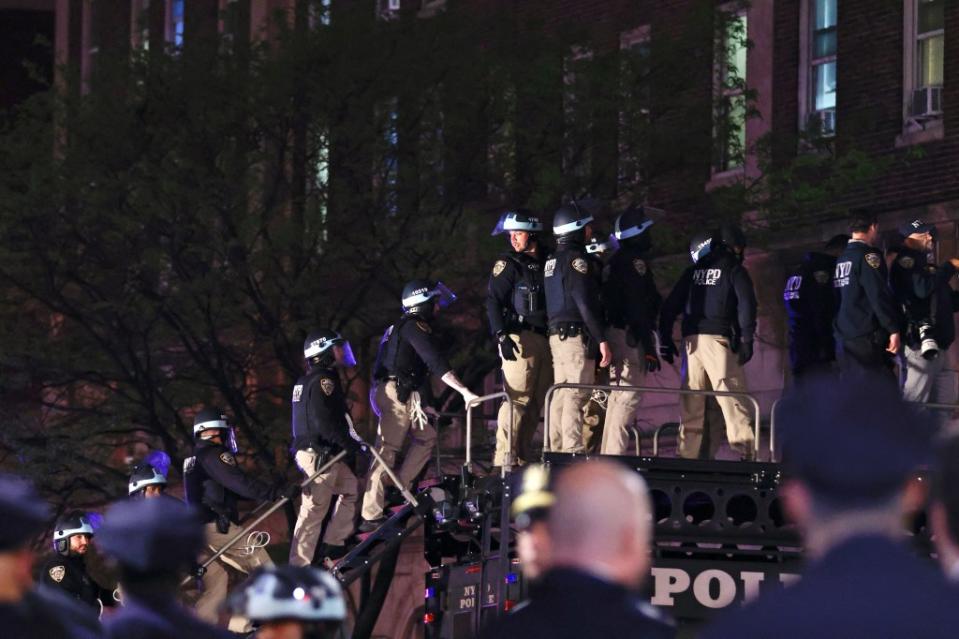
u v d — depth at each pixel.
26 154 46.62
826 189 43.44
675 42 44.97
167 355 46.94
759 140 44.84
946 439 7.05
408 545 50.81
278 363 48.16
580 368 25.38
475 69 45.56
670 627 8.17
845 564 6.71
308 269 44.69
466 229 43.97
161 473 30.55
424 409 28.03
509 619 8.16
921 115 44.00
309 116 45.97
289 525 42.34
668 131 44.47
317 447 28.14
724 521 23.02
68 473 46.41
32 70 49.06
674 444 46.66
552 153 44.97
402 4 57.88
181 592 29.58
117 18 72.94
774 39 47.91
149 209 44.00
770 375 46.09
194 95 45.50
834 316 26.34
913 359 27.20
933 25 44.31
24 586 9.55
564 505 8.05
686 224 46.16
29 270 45.09
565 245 25.67
